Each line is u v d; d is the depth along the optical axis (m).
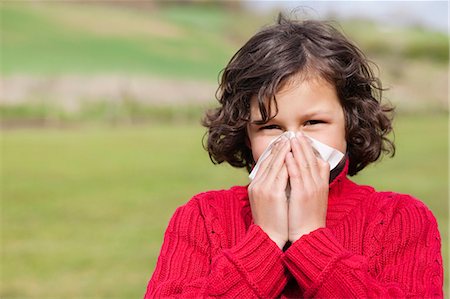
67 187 14.64
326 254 1.93
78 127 32.06
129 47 55.56
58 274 7.93
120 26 62.75
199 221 2.18
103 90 41.00
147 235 9.94
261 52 2.12
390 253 2.06
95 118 36.22
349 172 2.36
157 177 15.88
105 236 9.92
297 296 2.07
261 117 2.08
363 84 2.22
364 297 1.88
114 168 17.47
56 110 36.47
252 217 2.16
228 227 2.18
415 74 52.94
